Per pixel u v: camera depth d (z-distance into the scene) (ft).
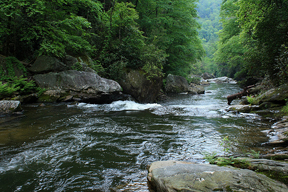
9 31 32.30
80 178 9.49
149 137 15.83
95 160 11.48
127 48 40.88
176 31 62.49
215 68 223.30
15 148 13.03
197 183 6.75
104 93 32.71
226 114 24.66
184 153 12.48
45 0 34.19
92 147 13.51
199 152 12.59
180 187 6.60
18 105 23.30
